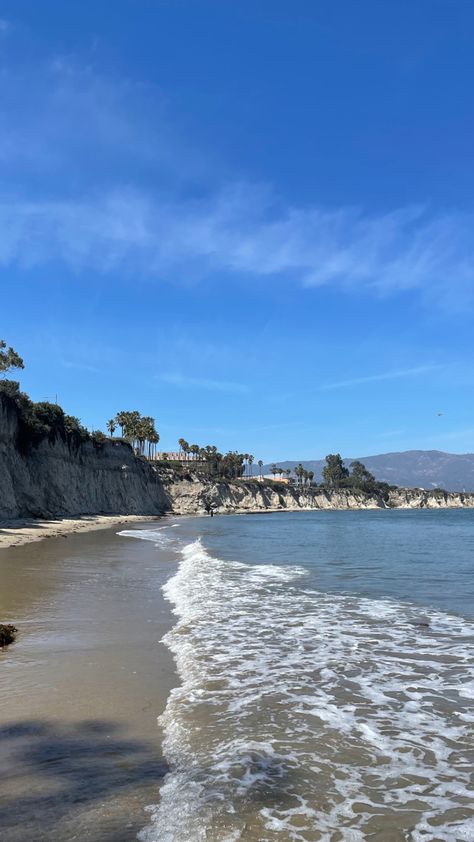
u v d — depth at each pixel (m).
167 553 28.31
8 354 70.56
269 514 141.38
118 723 6.47
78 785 5.02
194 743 5.91
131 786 5.01
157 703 7.11
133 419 147.00
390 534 47.53
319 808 4.65
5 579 18.19
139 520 85.06
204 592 15.81
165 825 4.37
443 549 30.80
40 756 5.62
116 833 4.26
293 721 6.51
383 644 9.95
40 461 72.12
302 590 16.11
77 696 7.37
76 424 88.19
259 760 5.52
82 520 70.38
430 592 15.62
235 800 4.76
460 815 4.55
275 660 9.01
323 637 10.48
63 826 4.36
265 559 25.28
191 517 111.00
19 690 7.62
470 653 9.31
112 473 100.25
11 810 4.60
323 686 7.74
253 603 14.05
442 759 5.55
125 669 8.55
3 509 56.50
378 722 6.48
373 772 5.29
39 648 9.80
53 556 26.00
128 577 18.97
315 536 44.78
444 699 7.21
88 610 13.20
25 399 70.31
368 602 14.11
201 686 7.75
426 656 9.16
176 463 157.12
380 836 4.26
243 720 6.54
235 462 193.12
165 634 10.82
